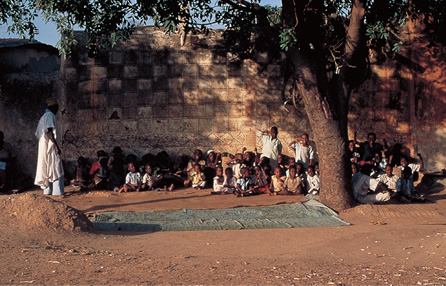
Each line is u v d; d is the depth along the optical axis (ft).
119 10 34.01
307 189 40.93
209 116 48.16
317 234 27.09
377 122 48.67
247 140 48.26
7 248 20.75
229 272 18.08
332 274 18.02
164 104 48.01
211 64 48.03
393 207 34.94
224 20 36.47
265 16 35.27
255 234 27.14
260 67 48.03
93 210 33.88
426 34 47.88
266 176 43.21
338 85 35.04
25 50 47.01
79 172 45.44
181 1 32.53
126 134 47.75
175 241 25.02
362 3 31.42
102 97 47.52
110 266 18.49
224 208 34.58
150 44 47.83
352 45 32.89
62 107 47.29
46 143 38.22
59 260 19.11
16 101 46.73
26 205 25.82
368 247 24.13
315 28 33.35
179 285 16.03
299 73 34.37
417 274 18.15
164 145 47.88
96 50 36.32
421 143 48.34
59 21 34.32
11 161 44.93
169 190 43.70
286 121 48.42
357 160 45.78
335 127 34.60
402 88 48.47
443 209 34.65
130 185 43.16
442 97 48.11
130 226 28.73
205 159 48.06
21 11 35.06
